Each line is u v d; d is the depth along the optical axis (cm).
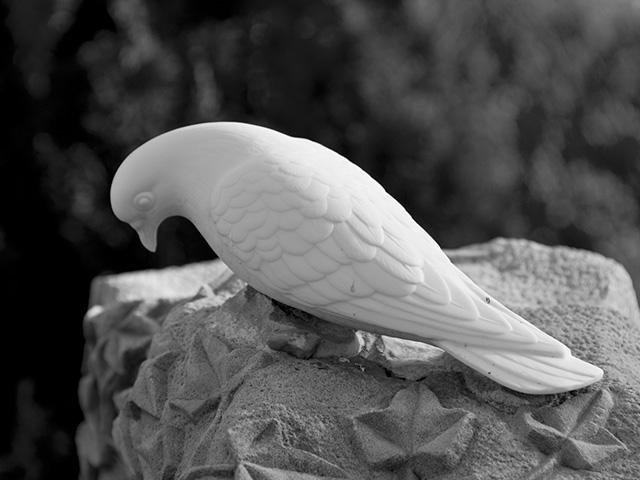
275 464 100
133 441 113
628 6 244
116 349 128
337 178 102
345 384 103
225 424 102
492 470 100
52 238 235
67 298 238
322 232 100
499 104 230
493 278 127
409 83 228
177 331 115
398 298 100
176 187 106
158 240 228
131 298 130
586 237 237
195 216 105
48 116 228
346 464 100
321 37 226
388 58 226
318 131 229
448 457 100
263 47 229
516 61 232
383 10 229
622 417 102
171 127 222
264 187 102
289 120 229
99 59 221
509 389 102
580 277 126
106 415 130
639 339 108
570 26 236
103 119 223
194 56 224
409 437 101
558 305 111
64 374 240
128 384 127
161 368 112
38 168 230
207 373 108
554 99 236
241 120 228
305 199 101
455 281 101
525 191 233
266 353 105
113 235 232
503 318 101
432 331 100
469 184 228
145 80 220
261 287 103
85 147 230
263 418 101
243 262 102
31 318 238
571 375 101
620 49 243
